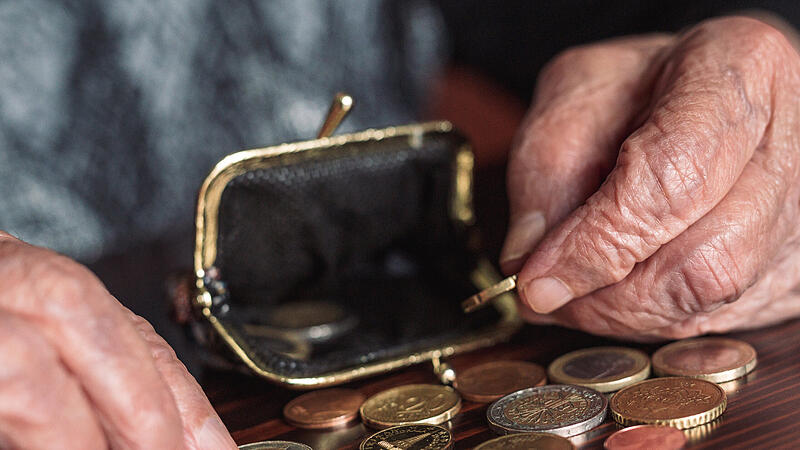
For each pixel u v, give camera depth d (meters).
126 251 0.50
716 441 0.30
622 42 0.39
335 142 0.37
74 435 0.27
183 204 0.59
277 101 0.62
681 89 0.33
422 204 0.39
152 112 0.57
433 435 0.31
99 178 0.56
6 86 0.53
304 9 0.62
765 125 0.33
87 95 0.55
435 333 0.37
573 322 0.35
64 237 0.54
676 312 0.33
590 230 0.32
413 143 0.38
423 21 0.68
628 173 0.32
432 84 0.69
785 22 0.48
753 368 0.33
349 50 0.65
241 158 0.35
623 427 0.31
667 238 0.32
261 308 0.38
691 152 0.32
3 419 0.26
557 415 0.31
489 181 0.55
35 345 0.26
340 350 0.36
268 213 0.36
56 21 0.54
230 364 0.35
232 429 0.33
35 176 0.54
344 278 0.40
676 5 0.52
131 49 0.56
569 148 0.35
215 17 0.59
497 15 0.65
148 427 0.27
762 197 0.33
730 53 0.33
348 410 0.33
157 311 0.41
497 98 0.68
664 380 0.32
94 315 0.27
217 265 0.36
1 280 0.27
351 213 0.38
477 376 0.34
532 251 0.35
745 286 0.33
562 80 0.37
